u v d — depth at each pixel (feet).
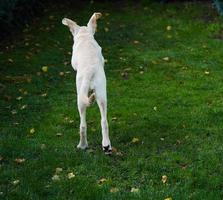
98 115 28.94
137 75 34.37
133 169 23.27
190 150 24.88
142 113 28.96
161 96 31.17
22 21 44.45
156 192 21.34
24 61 36.83
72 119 28.50
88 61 23.84
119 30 43.42
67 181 22.22
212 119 28.04
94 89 23.47
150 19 45.80
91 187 21.75
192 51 38.58
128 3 50.31
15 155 24.58
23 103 30.42
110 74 34.73
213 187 21.79
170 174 22.79
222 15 45.55
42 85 33.04
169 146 25.39
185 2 49.83
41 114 29.09
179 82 33.12
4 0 40.32
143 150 24.95
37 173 22.91
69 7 49.65
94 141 26.02
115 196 21.12
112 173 23.00
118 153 24.64
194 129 26.99
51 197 21.17
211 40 40.70
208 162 23.73
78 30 26.58
